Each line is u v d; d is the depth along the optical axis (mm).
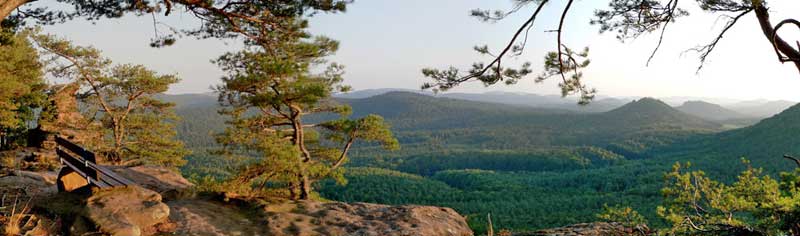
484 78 6324
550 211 115812
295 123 14344
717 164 169750
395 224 9727
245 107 14922
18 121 19359
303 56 14562
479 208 119250
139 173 11750
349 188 130375
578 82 6262
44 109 23891
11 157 17828
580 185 163375
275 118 15133
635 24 6496
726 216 8117
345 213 10219
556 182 169750
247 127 15016
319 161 15227
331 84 15352
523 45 6168
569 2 5305
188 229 7949
